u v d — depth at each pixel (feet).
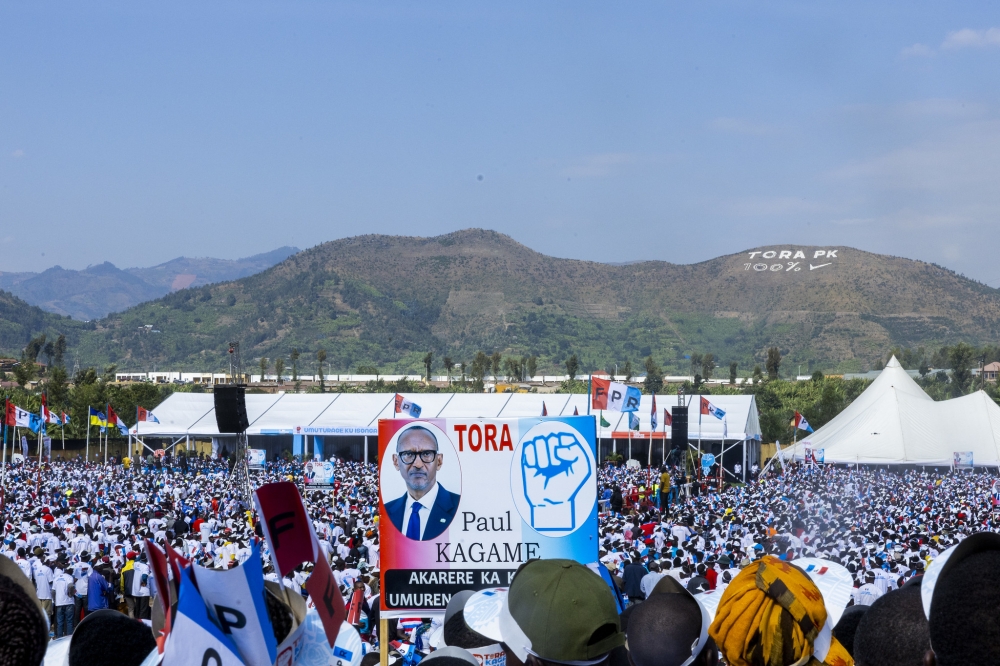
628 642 13.93
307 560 11.98
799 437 302.66
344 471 188.55
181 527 94.79
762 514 114.52
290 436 248.73
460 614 17.76
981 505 138.62
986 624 7.68
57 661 13.52
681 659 13.39
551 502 30.89
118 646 11.61
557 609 12.59
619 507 125.70
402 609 31.04
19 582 8.54
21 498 133.80
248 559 10.27
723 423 187.42
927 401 200.13
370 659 30.42
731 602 12.06
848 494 143.64
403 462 31.19
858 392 328.70
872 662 9.89
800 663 11.66
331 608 11.99
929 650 9.14
